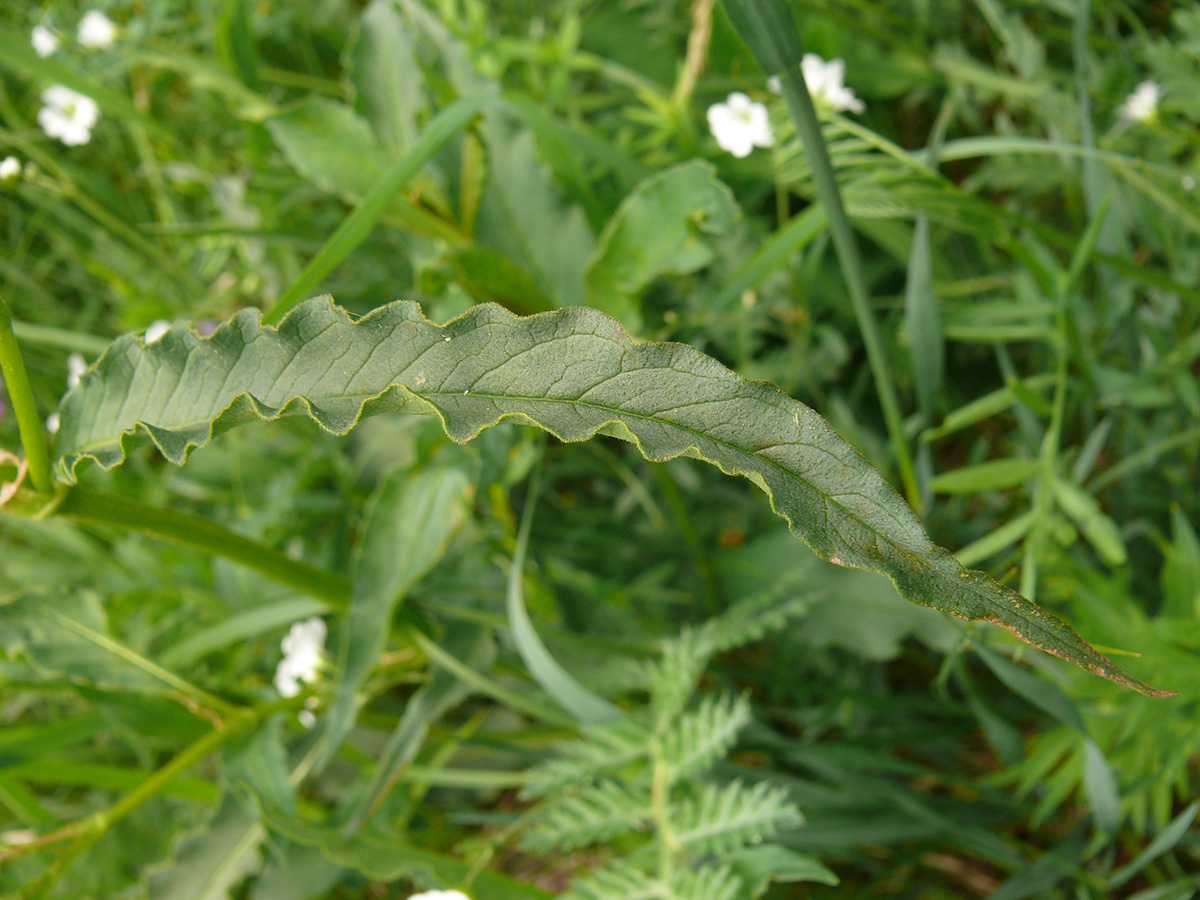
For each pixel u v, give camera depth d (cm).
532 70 33
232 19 33
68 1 39
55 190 35
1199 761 25
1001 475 24
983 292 31
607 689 27
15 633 25
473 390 13
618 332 12
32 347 37
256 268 36
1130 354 27
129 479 34
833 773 26
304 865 26
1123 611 23
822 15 32
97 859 27
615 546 32
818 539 12
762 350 33
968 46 35
